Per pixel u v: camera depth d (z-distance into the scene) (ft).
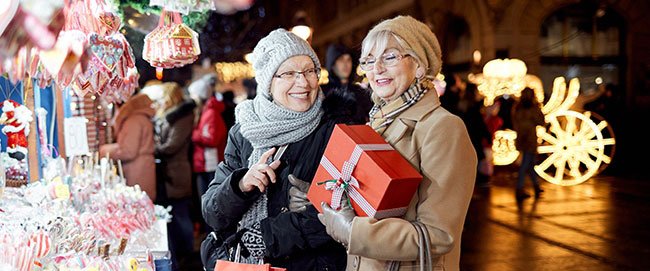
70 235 8.29
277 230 6.75
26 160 9.99
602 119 39.96
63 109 12.37
